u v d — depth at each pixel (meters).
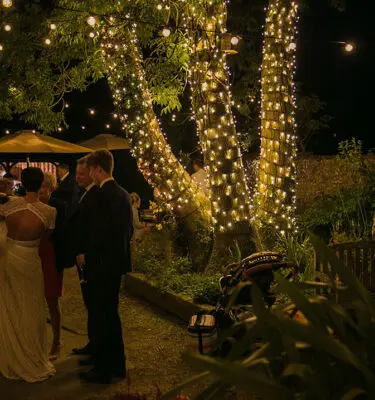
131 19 9.84
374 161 13.08
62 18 11.71
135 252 10.34
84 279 5.97
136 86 10.10
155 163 9.92
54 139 16.12
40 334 6.09
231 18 16.70
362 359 2.17
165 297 8.68
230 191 9.28
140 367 6.33
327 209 11.85
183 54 12.22
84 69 13.08
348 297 2.42
